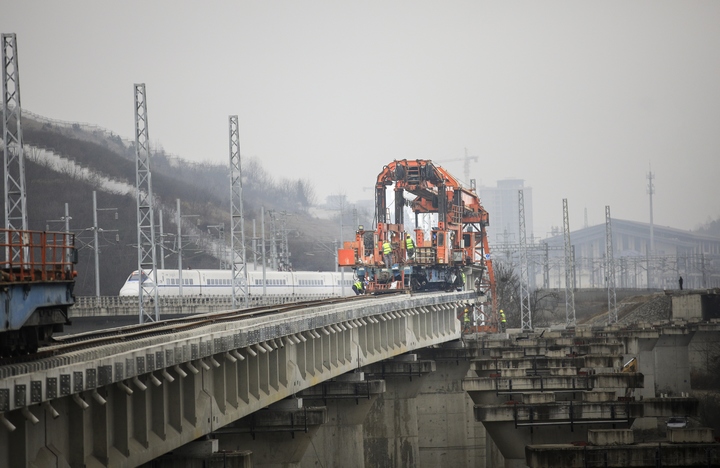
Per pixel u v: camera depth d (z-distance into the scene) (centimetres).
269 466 10638
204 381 8162
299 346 10931
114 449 6581
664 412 12019
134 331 9575
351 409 13638
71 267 6869
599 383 14038
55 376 5497
